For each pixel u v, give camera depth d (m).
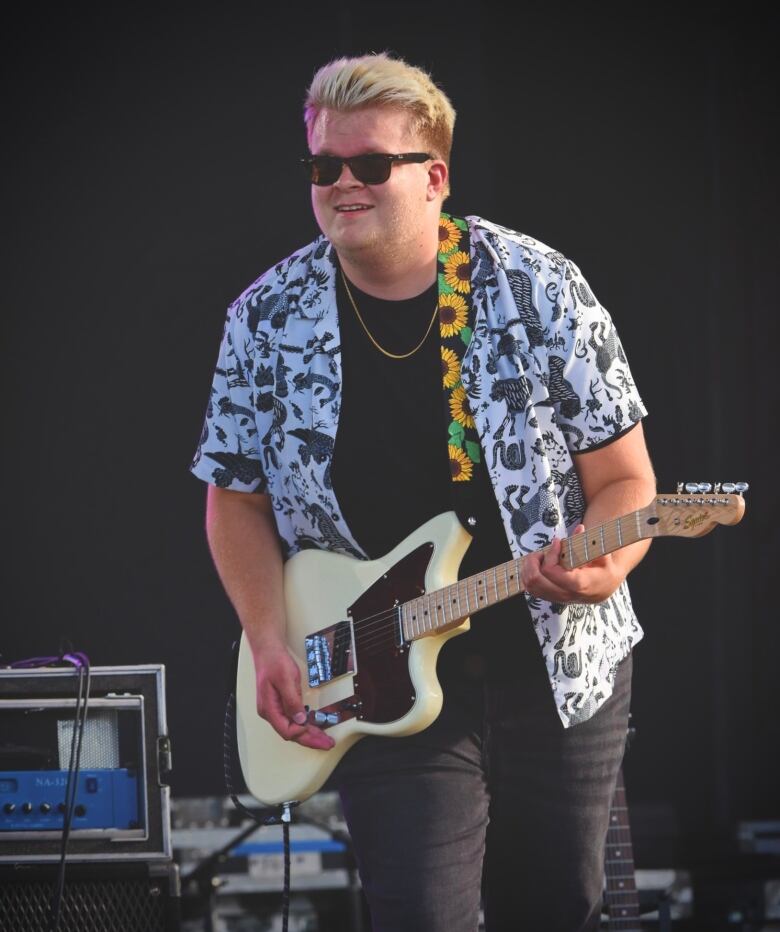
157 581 14.24
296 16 14.10
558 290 6.92
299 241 14.18
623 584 7.36
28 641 14.16
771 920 11.93
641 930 11.41
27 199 14.22
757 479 13.66
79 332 14.27
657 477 13.85
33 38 14.16
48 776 8.37
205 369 14.30
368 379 7.16
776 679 13.62
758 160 13.66
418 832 6.83
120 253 14.27
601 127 13.98
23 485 14.23
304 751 7.45
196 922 11.78
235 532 7.81
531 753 6.99
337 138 6.76
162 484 14.28
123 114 14.22
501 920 7.28
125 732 8.42
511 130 14.02
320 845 11.85
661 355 13.92
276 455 7.51
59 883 8.12
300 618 7.56
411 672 6.98
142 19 14.19
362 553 7.41
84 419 14.27
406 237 6.84
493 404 6.93
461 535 7.02
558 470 6.99
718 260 13.70
